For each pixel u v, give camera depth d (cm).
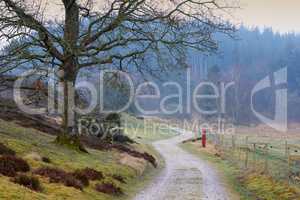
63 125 3191
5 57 2762
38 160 2312
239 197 2427
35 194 1620
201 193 2506
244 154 5400
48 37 2856
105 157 3422
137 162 3784
